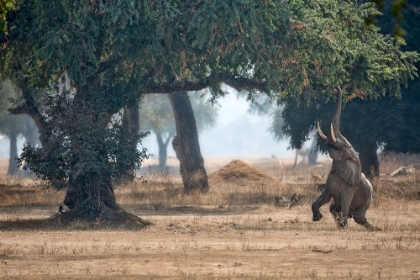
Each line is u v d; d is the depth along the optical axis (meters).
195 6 94.50
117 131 96.00
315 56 98.81
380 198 132.75
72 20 90.44
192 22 91.81
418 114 154.62
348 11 107.06
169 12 92.62
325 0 105.25
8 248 64.12
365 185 89.56
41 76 103.19
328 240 73.50
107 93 99.25
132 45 95.44
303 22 97.75
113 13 88.88
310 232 82.81
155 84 107.69
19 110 125.88
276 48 99.12
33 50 97.38
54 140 92.50
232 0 91.12
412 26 149.62
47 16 92.56
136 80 100.81
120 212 93.88
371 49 110.62
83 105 94.56
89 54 91.62
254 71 102.69
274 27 95.06
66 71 99.75
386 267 53.22
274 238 75.88
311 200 130.00
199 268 52.59
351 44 107.25
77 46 91.19
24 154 94.00
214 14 90.81
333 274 49.88
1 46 104.25
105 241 73.06
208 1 91.94
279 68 99.19
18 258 58.09
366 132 153.38
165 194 149.00
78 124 92.06
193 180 161.00
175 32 96.19
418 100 154.75
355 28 108.75
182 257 58.38
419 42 148.00
